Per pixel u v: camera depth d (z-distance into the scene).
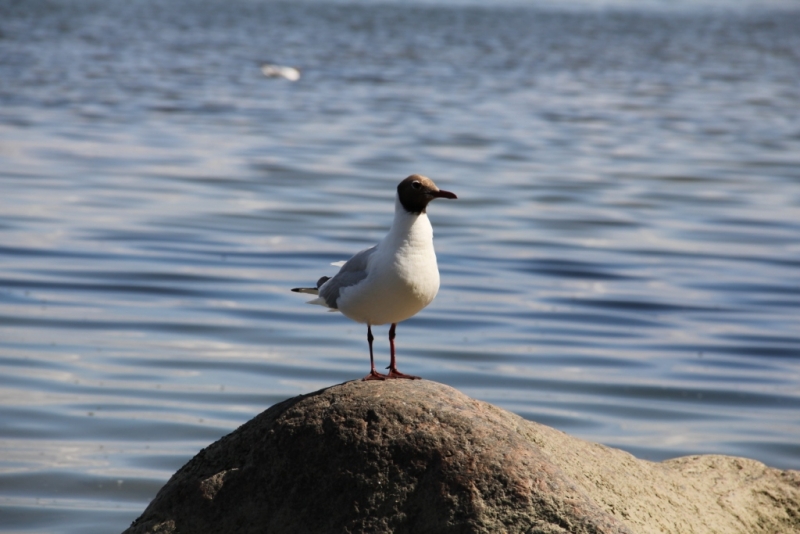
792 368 15.15
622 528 6.55
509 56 67.12
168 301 17.30
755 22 109.81
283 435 7.19
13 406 12.78
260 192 26.00
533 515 6.61
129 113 38.97
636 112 43.41
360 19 96.75
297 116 39.81
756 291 18.72
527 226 23.42
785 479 9.08
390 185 27.25
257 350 15.18
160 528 7.21
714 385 14.41
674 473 8.80
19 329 15.63
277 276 18.89
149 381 13.83
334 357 14.98
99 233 21.50
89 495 10.76
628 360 15.30
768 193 27.53
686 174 30.03
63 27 75.62
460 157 31.92
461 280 19.11
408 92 48.28
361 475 6.93
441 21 97.44
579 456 8.05
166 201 24.73
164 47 65.75
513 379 14.41
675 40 84.25
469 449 6.90
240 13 99.81
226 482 7.22
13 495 10.69
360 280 7.77
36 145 31.52
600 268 20.09
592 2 144.62
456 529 6.64
